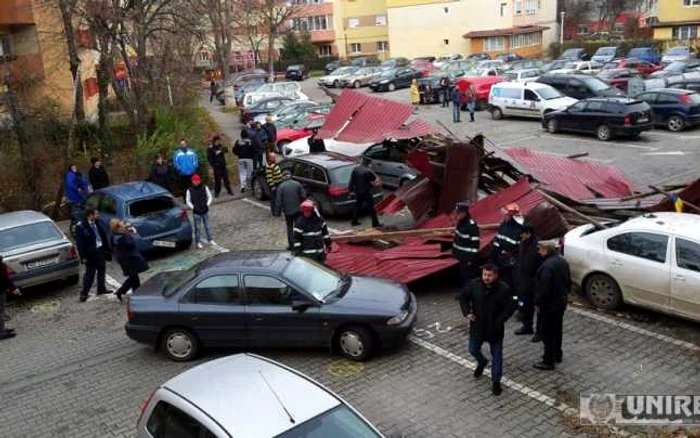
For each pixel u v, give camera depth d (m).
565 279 8.28
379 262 11.67
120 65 30.61
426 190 14.44
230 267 9.50
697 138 23.66
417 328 10.14
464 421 7.62
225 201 19.28
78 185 16.75
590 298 10.49
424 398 8.16
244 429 5.23
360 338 9.05
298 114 29.03
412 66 53.25
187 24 27.08
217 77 53.97
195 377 6.02
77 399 8.83
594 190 14.45
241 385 5.79
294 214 13.75
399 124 16.28
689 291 9.23
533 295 9.36
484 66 47.09
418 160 13.78
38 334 11.12
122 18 22.83
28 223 13.00
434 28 67.06
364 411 7.95
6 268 11.21
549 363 8.60
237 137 30.39
